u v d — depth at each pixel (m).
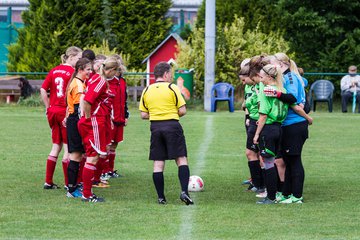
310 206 22.36
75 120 23.55
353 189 25.52
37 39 70.25
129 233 18.58
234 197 24.00
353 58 66.06
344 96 56.66
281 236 18.28
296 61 67.19
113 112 27.42
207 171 29.31
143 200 23.33
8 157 32.81
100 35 72.12
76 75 23.84
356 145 37.72
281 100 22.16
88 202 22.84
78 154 23.75
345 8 66.44
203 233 18.59
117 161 32.09
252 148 24.77
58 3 69.62
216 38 62.06
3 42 84.44
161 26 73.38
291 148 22.73
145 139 39.62
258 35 63.28
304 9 65.12
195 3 107.69
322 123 48.34
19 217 20.42
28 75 69.44
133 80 66.00
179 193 24.69
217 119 50.38
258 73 24.11
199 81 62.25
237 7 69.69
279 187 23.91
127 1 72.19
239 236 18.28
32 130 43.44
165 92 22.50
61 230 18.88
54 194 24.31
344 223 19.88
